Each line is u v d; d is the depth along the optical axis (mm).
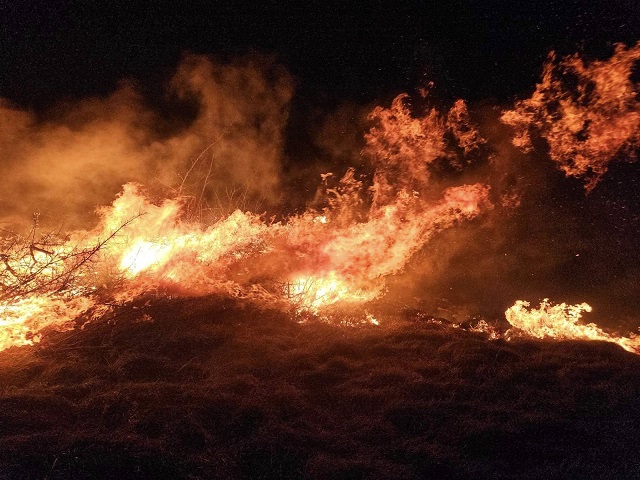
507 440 4195
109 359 5113
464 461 3992
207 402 4430
